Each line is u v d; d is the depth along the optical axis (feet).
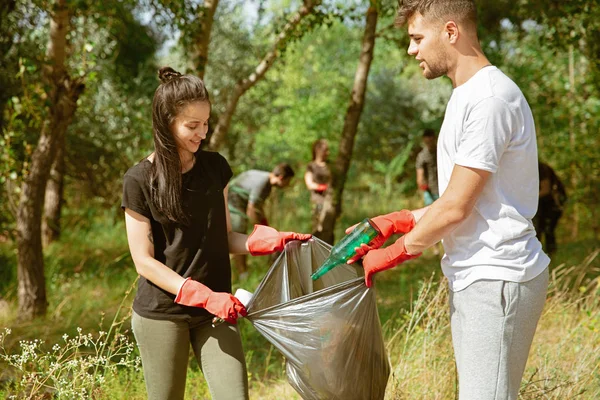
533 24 30.96
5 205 24.04
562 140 31.35
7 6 20.97
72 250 31.89
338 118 49.39
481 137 7.34
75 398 10.54
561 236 33.73
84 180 37.09
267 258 28.68
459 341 8.02
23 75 19.36
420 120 47.65
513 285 7.58
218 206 8.77
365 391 8.46
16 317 19.90
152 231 8.59
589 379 11.48
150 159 8.57
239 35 41.24
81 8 19.03
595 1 21.02
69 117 20.06
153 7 21.79
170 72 8.55
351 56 64.85
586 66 31.37
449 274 8.06
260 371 15.12
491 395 7.70
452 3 7.64
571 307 15.76
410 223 8.61
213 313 8.23
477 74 7.64
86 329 18.40
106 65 30.25
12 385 12.25
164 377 8.68
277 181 24.20
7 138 19.81
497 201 7.61
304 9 23.11
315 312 8.27
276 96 47.85
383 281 24.48
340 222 41.52
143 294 8.69
